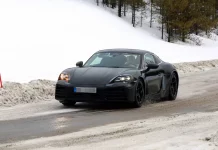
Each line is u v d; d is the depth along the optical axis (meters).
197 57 39.69
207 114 9.74
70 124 8.41
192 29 83.06
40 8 59.28
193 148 6.09
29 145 6.43
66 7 65.12
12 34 39.25
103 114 9.91
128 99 10.76
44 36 41.19
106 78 10.85
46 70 22.08
